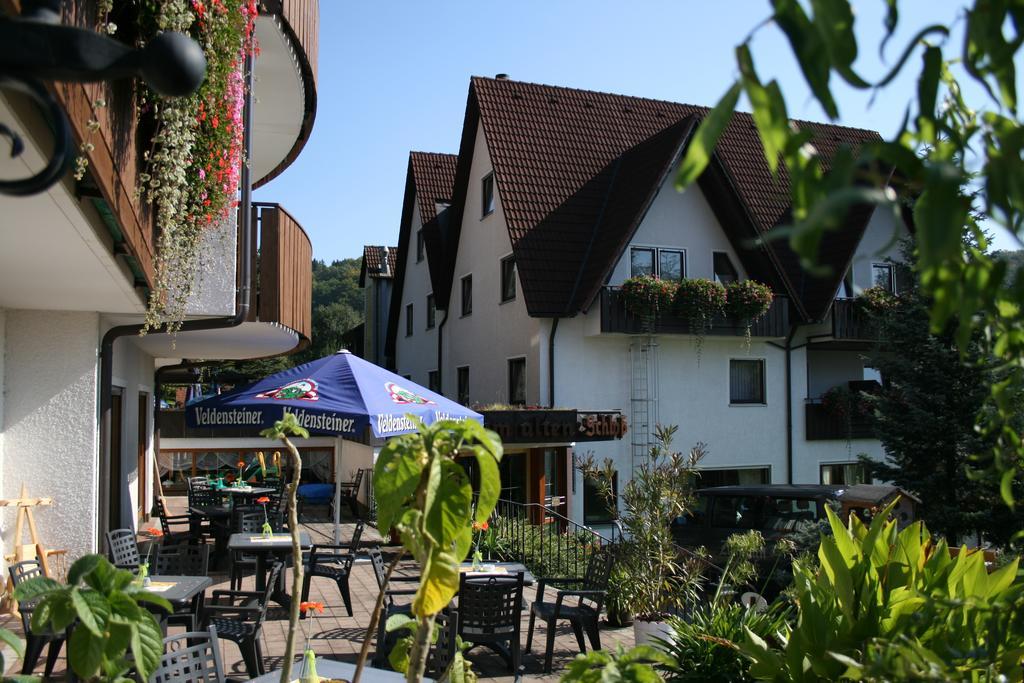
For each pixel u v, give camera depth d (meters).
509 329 22.44
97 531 9.79
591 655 2.17
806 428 22.69
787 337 22.61
